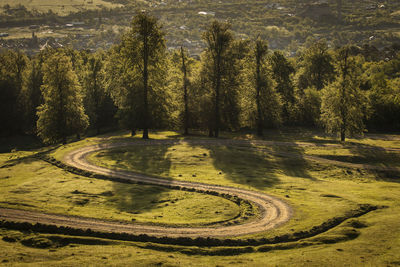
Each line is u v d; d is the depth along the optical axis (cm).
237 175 5647
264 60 8694
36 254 2886
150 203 4344
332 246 3203
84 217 3747
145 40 7362
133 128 8025
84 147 7056
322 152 7262
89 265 2702
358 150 7431
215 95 8319
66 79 7719
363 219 3828
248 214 3994
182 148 7038
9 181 5166
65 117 7744
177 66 8600
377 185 5522
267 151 7231
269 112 8581
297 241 3356
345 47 8431
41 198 4350
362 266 2750
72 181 5125
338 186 5331
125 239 3306
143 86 7588
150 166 5906
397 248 3033
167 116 8019
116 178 5234
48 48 12631
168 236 3350
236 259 2967
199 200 4419
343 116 8169
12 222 3441
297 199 4541
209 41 8188
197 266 2786
